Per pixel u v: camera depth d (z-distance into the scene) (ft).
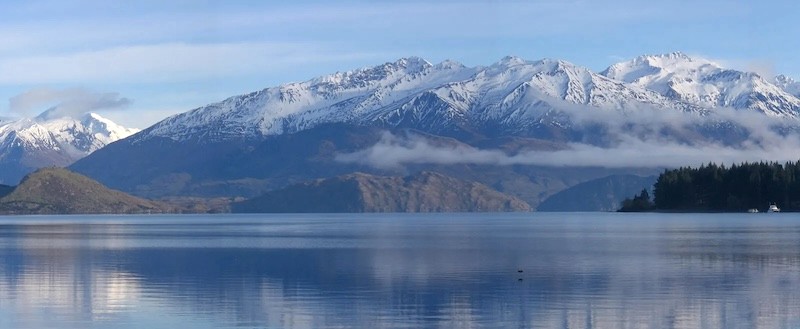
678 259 390.01
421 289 285.23
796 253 418.92
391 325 221.05
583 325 219.20
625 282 299.17
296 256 434.71
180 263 394.32
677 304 248.11
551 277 317.01
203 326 221.46
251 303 256.52
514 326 219.00
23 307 251.39
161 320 229.66
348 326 220.23
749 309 238.27
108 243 593.01
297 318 230.89
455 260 398.21
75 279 323.37
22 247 541.34
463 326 219.41
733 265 357.41
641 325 218.18
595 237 610.65
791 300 253.03
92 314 239.09
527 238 619.67
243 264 384.88
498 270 345.10
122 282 311.68
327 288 289.74
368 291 281.33
